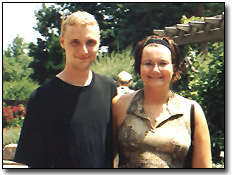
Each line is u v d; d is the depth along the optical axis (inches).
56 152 67.9
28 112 70.1
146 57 70.4
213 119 205.8
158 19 620.4
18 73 1072.2
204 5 592.7
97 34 69.5
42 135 69.1
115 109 74.1
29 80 762.8
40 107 69.5
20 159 69.5
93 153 68.3
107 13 616.1
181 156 68.8
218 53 221.8
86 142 68.0
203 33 243.6
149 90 71.4
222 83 204.5
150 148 68.4
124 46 615.8
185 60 234.2
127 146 70.3
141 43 73.4
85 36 67.4
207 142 71.2
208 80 209.6
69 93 69.6
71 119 68.3
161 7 599.8
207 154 70.8
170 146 67.9
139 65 73.5
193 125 71.4
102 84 73.7
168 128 69.2
